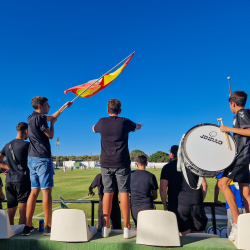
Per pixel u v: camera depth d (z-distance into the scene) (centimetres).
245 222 220
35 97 324
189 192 316
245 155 258
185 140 270
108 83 426
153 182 357
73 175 3203
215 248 225
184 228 319
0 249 257
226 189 263
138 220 241
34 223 591
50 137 299
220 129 268
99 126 294
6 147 352
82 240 245
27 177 346
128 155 286
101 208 348
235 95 277
